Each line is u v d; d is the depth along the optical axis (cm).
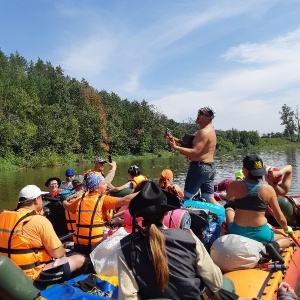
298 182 1688
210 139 623
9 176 3244
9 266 377
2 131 4469
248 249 457
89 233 496
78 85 8112
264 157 4641
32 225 418
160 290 264
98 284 403
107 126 6481
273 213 495
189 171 636
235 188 495
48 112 5984
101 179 521
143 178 790
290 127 12112
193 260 275
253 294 403
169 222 454
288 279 488
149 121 7200
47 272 416
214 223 574
